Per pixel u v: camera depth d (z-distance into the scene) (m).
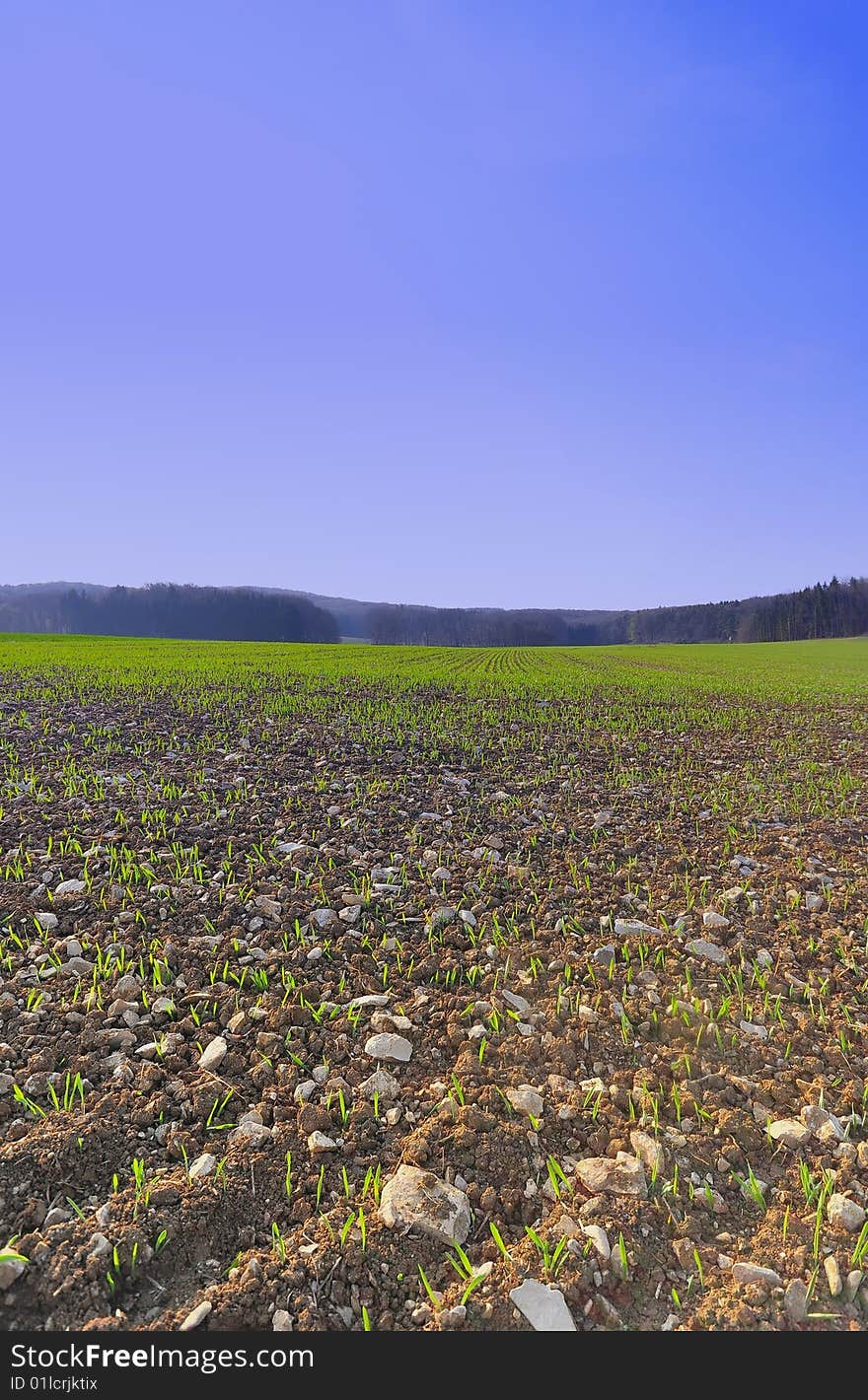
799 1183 3.50
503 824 8.41
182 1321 2.79
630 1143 3.69
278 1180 3.39
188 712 14.55
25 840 7.15
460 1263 3.07
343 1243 3.09
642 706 18.55
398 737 12.89
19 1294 2.84
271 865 6.74
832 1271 3.01
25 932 5.39
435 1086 4.02
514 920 5.94
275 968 5.05
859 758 12.70
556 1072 4.20
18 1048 4.11
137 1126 3.64
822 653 60.31
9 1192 3.21
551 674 28.52
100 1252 2.95
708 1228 3.27
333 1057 4.22
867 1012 4.85
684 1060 4.28
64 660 25.30
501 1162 3.54
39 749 10.96
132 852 6.91
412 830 8.02
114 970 4.92
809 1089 4.09
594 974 5.12
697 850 7.76
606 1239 3.12
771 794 10.17
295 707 15.73
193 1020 4.45
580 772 11.11
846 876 7.08
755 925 6.02
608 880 6.82
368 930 5.66
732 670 35.31
